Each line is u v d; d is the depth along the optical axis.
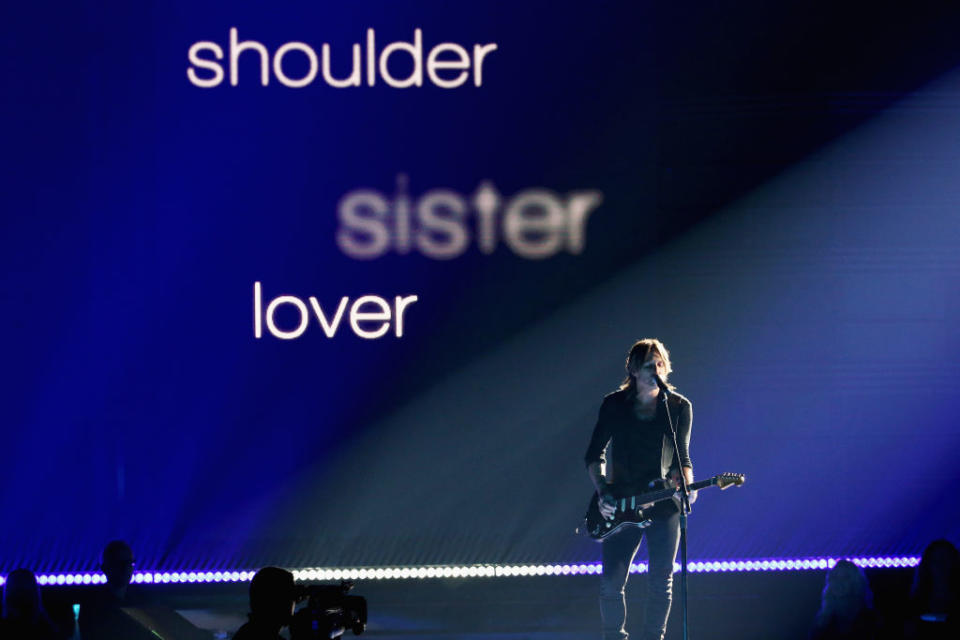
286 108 25.42
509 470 25.44
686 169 25.83
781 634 24.14
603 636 19.31
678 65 25.80
